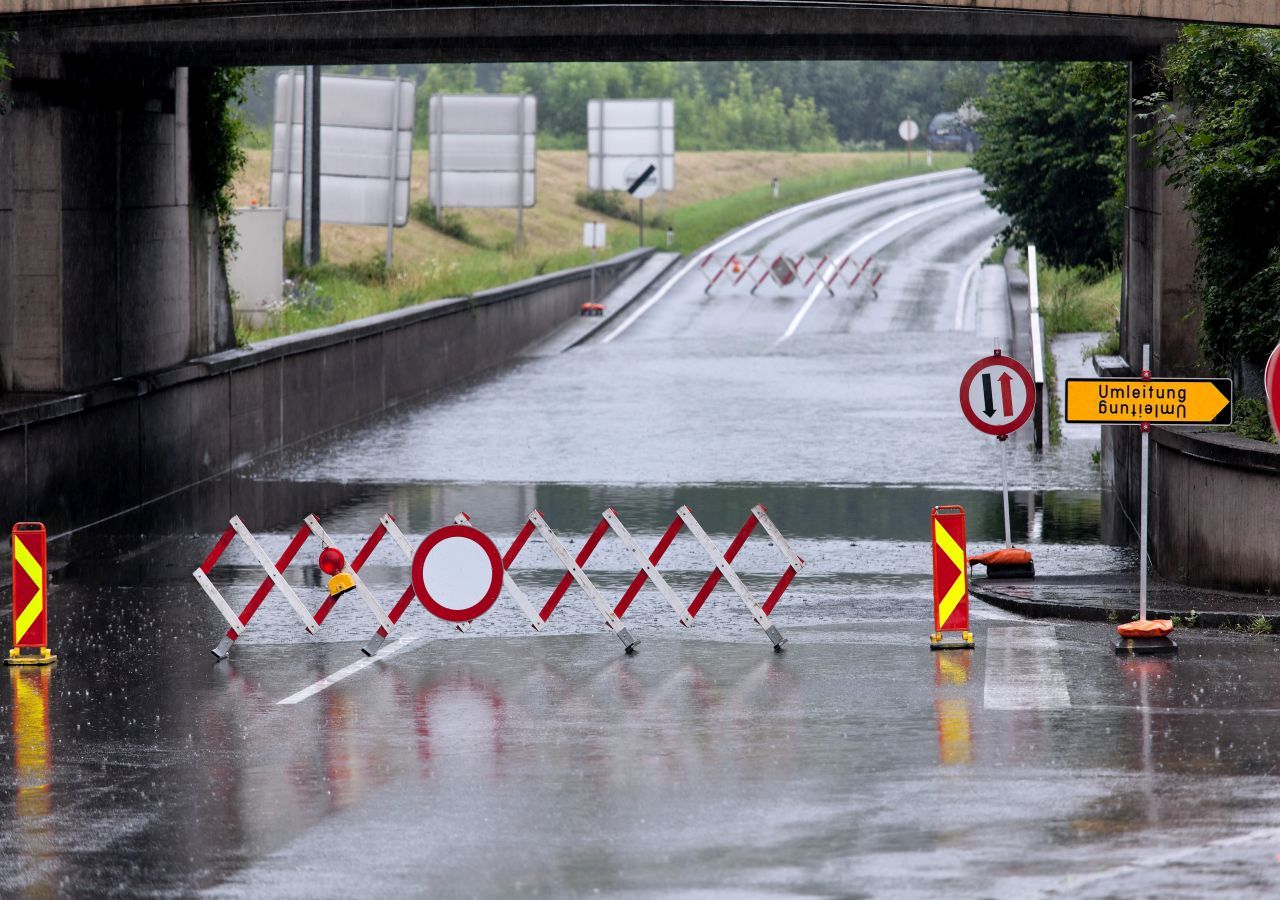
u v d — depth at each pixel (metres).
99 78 60.88
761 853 25.48
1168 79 54.72
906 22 57.34
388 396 97.06
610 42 58.12
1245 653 40.06
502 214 197.75
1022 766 30.23
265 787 29.88
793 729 33.47
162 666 40.62
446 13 57.91
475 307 113.81
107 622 46.00
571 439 83.25
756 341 129.75
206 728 34.38
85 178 61.16
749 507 64.62
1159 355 56.78
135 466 65.56
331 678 39.09
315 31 58.09
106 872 25.17
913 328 134.38
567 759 31.47
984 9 46.94
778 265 162.12
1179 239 56.03
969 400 50.66
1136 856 24.89
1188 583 48.12
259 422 78.56
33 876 25.00
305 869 25.17
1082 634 42.69
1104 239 140.12
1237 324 52.03
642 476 72.38
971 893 23.38
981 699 35.78
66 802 29.02
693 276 174.62
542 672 39.47
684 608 42.69
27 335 59.81
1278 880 23.72
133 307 66.00
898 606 47.22
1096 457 75.75
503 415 92.62
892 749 31.70
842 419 89.06
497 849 26.02
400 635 44.19
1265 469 44.69
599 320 143.75
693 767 30.70
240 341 82.38
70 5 49.38
